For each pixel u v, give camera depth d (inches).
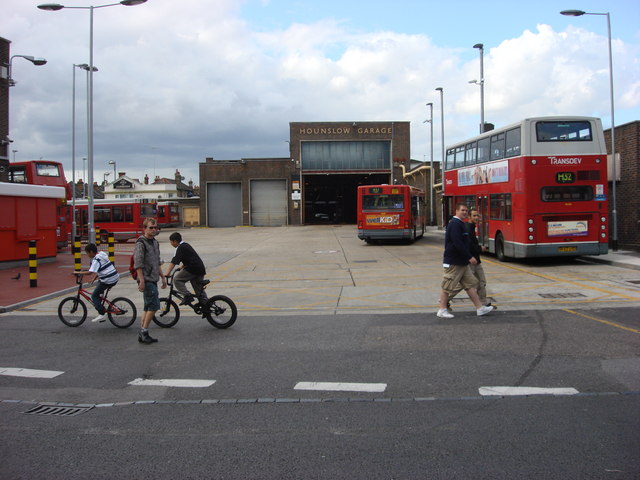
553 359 243.8
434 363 244.5
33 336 328.5
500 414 180.7
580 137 589.0
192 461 152.0
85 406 202.7
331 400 200.7
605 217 588.4
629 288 434.9
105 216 1489.9
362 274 590.2
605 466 141.5
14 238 698.2
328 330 322.7
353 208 2600.9
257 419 183.8
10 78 944.9
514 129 611.5
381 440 162.6
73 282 562.3
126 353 283.3
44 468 149.5
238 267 701.9
